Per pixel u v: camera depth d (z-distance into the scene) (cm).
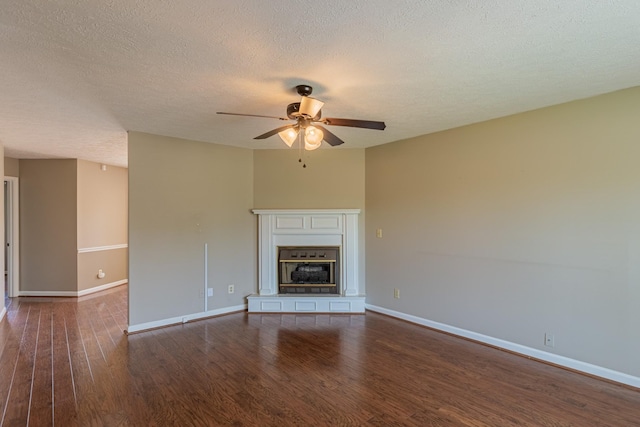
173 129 384
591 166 286
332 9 163
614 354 276
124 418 228
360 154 491
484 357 327
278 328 409
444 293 395
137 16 168
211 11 164
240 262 482
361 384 275
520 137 329
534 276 321
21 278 571
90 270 598
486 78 248
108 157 560
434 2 158
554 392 263
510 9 164
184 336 382
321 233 482
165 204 415
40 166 571
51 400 250
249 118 341
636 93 264
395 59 217
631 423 225
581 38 192
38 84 252
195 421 225
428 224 411
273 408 241
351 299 468
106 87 259
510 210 337
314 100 234
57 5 158
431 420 228
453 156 385
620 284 272
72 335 386
